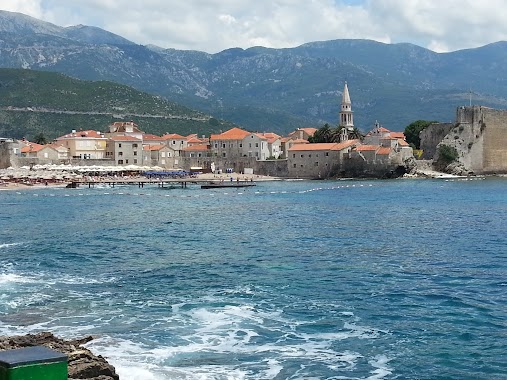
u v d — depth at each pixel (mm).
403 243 61875
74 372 21844
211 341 29016
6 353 15258
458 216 89562
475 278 43438
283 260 51812
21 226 79750
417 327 31281
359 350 27859
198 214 97125
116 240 65500
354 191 152625
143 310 34750
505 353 27312
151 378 23859
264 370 25344
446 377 24672
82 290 40094
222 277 44375
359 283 42062
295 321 32375
